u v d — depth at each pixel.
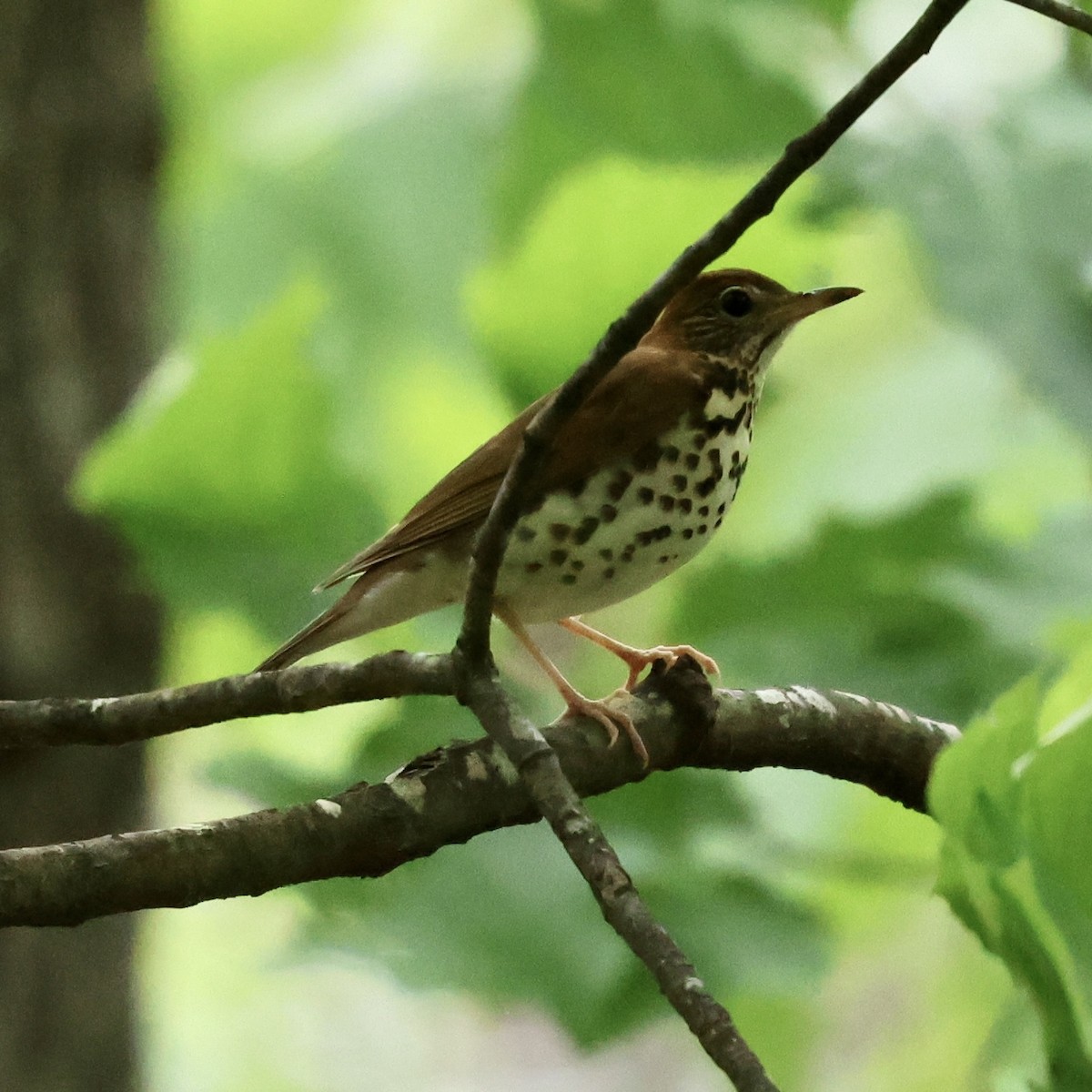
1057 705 5.30
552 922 9.82
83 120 12.34
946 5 5.14
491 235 13.41
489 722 5.96
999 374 13.23
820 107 11.32
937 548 10.59
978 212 10.12
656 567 8.44
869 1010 14.95
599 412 8.19
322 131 17.38
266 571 10.20
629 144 11.38
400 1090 18.98
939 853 5.32
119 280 12.44
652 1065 20.88
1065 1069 5.38
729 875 9.57
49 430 12.06
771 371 12.71
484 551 5.89
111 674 12.11
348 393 15.87
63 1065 12.15
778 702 7.39
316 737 12.86
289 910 17.25
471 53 17.64
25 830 11.91
